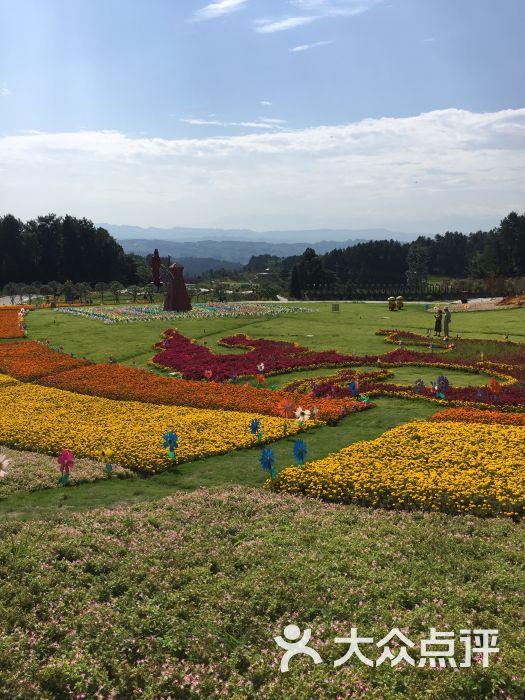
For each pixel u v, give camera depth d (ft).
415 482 48.44
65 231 402.11
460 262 525.34
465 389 83.76
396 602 31.01
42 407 81.46
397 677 25.31
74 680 25.66
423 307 214.90
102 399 86.94
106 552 37.35
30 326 165.37
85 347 133.69
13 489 51.44
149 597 32.32
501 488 46.11
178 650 27.96
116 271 413.39
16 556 35.99
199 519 43.19
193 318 177.47
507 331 142.20
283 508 45.83
